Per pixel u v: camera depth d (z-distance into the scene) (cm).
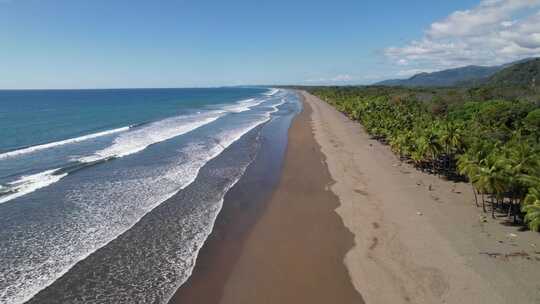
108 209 2502
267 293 1630
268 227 2288
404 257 1875
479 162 2558
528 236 2056
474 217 2330
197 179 3219
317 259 1900
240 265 1855
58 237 2091
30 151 4053
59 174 3225
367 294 1598
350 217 2408
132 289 1645
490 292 1572
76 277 1722
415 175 3281
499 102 5341
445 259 1838
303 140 5125
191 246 2039
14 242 2020
